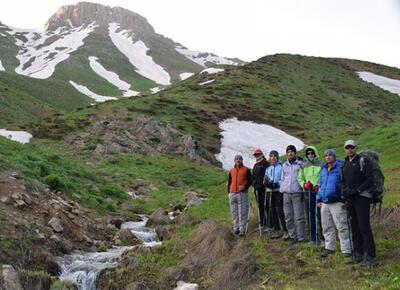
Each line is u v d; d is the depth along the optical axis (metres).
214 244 14.44
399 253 11.21
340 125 69.19
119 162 43.22
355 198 10.84
